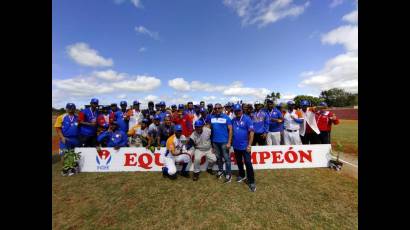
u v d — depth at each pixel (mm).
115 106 8172
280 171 6430
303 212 4023
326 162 6742
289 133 7480
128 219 3928
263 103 7695
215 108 5805
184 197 4754
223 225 3686
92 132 7379
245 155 5191
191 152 6578
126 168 6770
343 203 4305
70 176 6266
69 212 4184
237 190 5082
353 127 20500
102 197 4812
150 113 8523
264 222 3744
